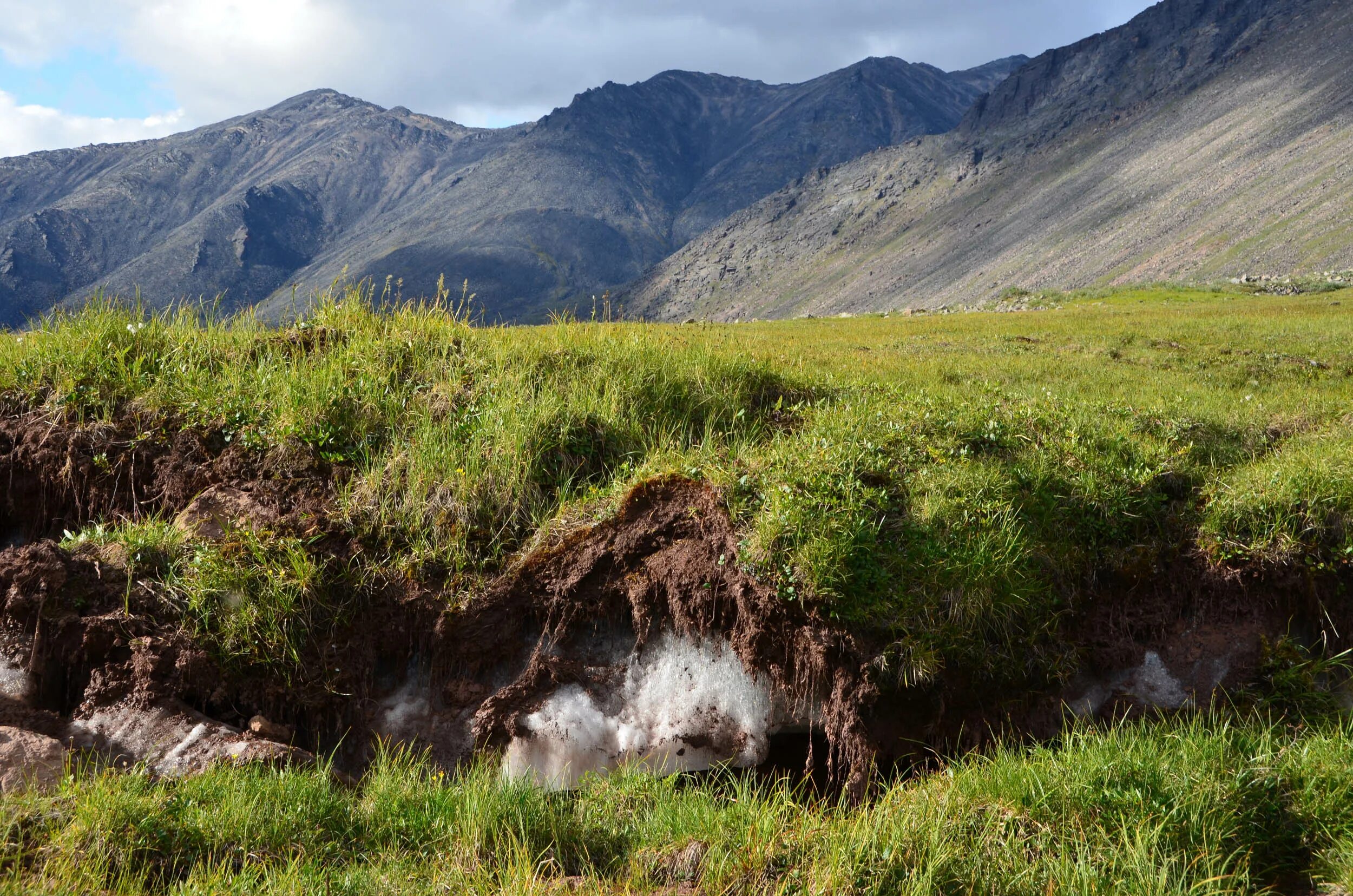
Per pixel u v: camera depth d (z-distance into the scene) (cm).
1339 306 2895
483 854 435
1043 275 18350
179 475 693
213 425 717
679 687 602
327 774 501
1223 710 561
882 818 430
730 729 589
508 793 484
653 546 635
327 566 617
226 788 459
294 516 648
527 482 693
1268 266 13262
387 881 404
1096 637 606
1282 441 836
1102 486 668
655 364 873
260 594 588
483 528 662
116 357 764
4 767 467
